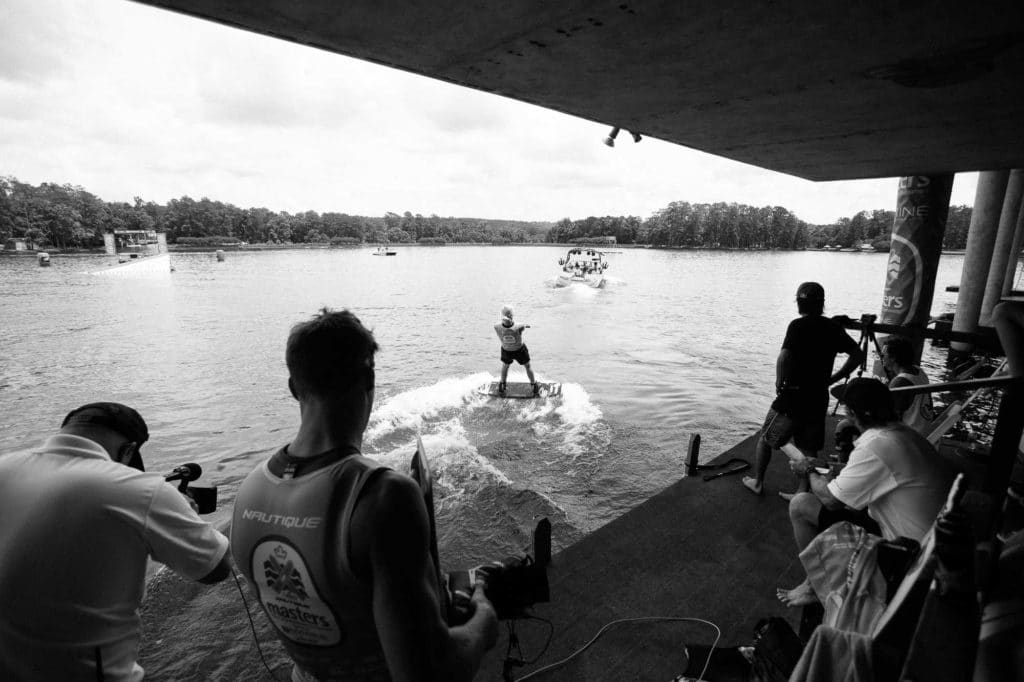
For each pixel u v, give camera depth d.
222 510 6.69
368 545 0.95
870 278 57.44
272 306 30.48
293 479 1.06
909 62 3.20
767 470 5.00
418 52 3.18
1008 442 2.45
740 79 3.63
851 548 2.30
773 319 24.97
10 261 87.50
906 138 5.19
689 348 17.70
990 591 1.17
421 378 13.35
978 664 1.09
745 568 3.56
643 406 10.61
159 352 17.64
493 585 1.43
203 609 3.62
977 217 16.27
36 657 1.37
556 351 17.11
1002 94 3.75
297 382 1.10
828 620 2.02
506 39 2.96
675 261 95.56
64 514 1.39
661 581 3.43
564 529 5.10
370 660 1.06
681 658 2.80
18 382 13.88
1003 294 18.30
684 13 2.59
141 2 2.45
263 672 3.07
